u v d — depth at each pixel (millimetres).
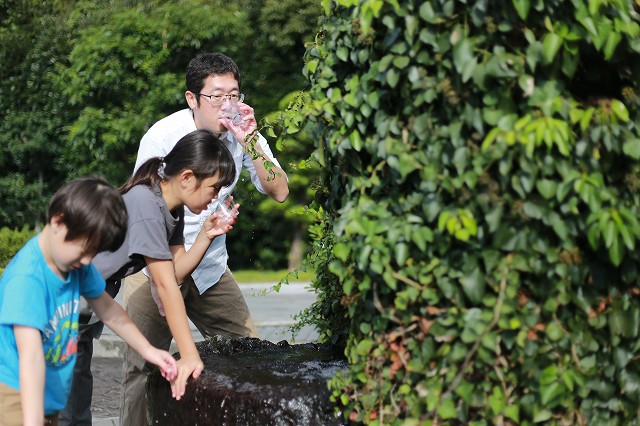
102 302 3654
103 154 14883
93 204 3127
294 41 15961
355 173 3049
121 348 8617
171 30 14758
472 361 2729
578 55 2664
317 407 3223
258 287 13930
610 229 2578
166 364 3582
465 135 2680
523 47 2646
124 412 4875
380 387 2941
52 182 17297
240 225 17578
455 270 2729
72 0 17234
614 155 2719
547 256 2656
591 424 2797
